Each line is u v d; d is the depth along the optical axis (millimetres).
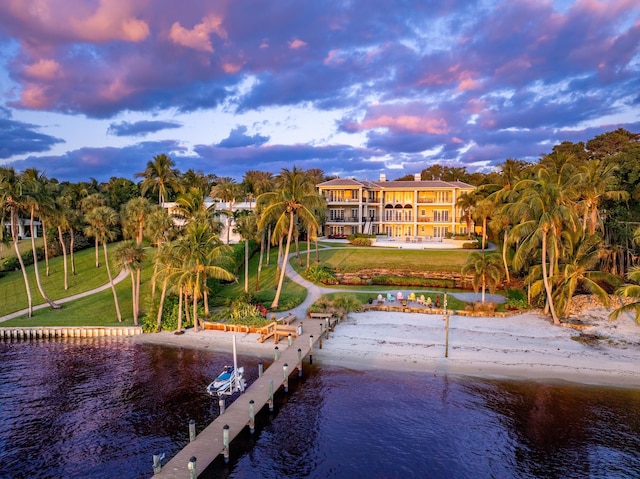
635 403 27312
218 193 69188
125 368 34406
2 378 32938
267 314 45750
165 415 26859
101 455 22781
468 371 32156
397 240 83250
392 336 39344
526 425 25156
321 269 61125
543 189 40094
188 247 41844
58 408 27984
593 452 22641
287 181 50062
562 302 42375
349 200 89688
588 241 42156
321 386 30375
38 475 21219
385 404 27828
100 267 66250
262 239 59375
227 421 24875
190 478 19406
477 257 47281
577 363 32938
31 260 69875
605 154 88188
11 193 46781
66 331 43500
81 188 81125
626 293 34188
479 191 72562
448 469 21469
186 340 40375
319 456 22547
